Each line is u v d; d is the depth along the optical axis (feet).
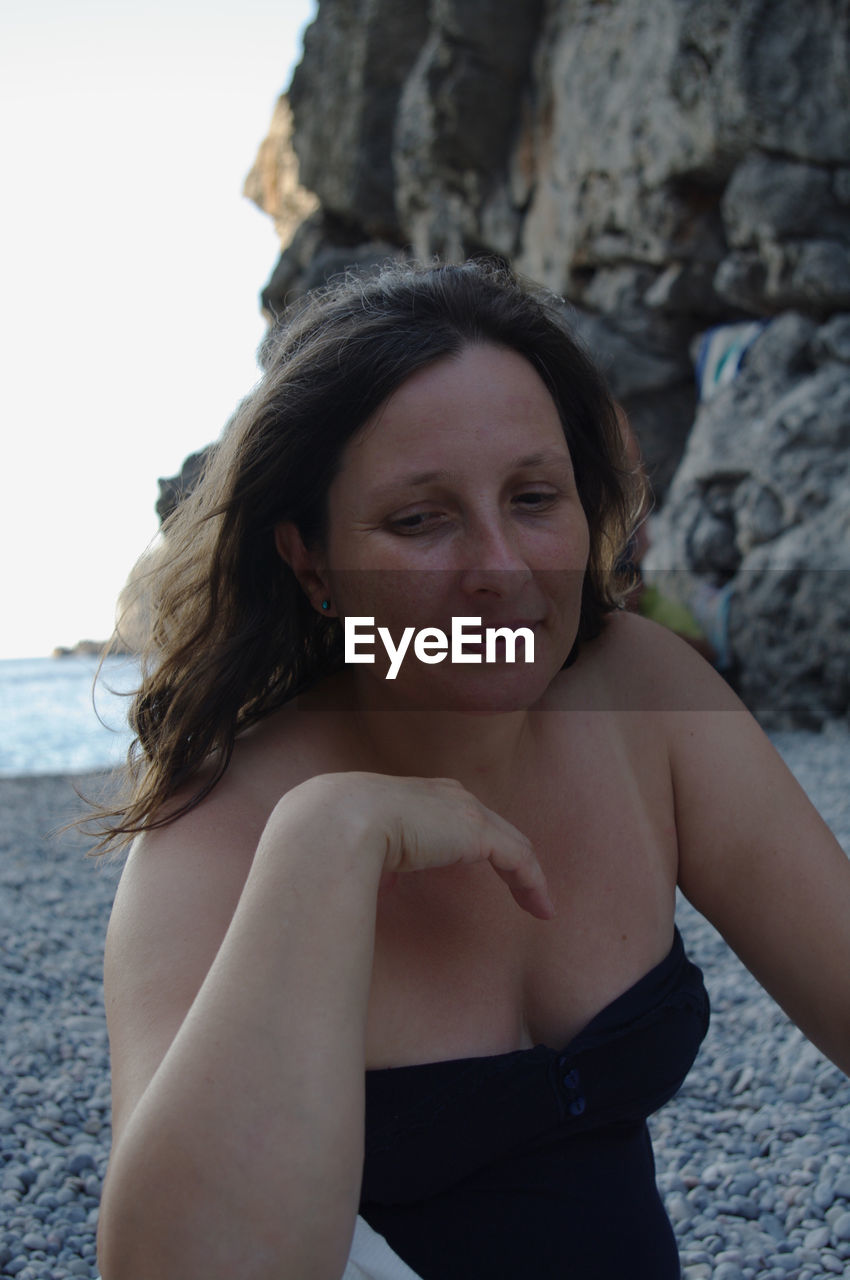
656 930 4.28
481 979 3.99
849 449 26.50
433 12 41.63
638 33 33.09
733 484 28.86
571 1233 3.84
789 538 26.61
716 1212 7.12
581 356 4.30
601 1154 4.04
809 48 27.61
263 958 3.06
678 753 4.59
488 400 3.63
